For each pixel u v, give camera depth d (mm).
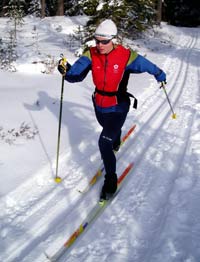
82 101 7398
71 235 3258
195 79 10305
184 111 6969
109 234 3252
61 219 3508
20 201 3758
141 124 6215
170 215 3486
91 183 4125
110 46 3445
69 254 3000
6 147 4859
